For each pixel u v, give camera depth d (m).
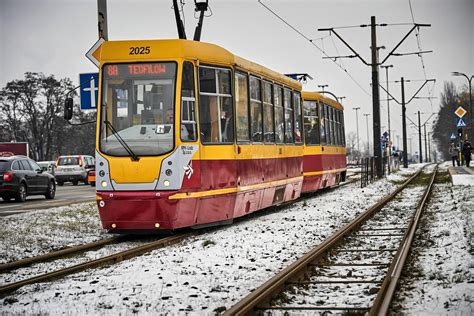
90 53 16.98
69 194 35.00
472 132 84.19
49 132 75.06
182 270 10.49
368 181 38.62
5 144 59.91
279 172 20.38
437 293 8.26
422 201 21.94
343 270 10.50
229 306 7.99
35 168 30.11
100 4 18.05
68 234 16.38
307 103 27.59
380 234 14.93
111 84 14.95
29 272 11.29
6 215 21.58
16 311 7.87
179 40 14.96
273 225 17.19
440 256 11.29
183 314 7.55
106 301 8.33
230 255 12.01
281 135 20.83
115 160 14.68
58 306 8.10
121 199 14.54
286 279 9.05
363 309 7.57
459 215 17.22
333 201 25.19
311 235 15.03
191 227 15.53
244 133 17.28
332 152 30.66
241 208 17.28
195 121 15.08
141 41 14.98
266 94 19.36
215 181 15.66
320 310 7.69
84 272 10.84
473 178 34.62
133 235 16.28
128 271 10.70
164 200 14.37
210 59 15.69
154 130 14.66
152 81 14.80
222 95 16.12
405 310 7.54
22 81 74.00
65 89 76.19
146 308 7.87
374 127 43.47
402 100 74.00
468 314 7.09
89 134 81.50
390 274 9.15
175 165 14.48
